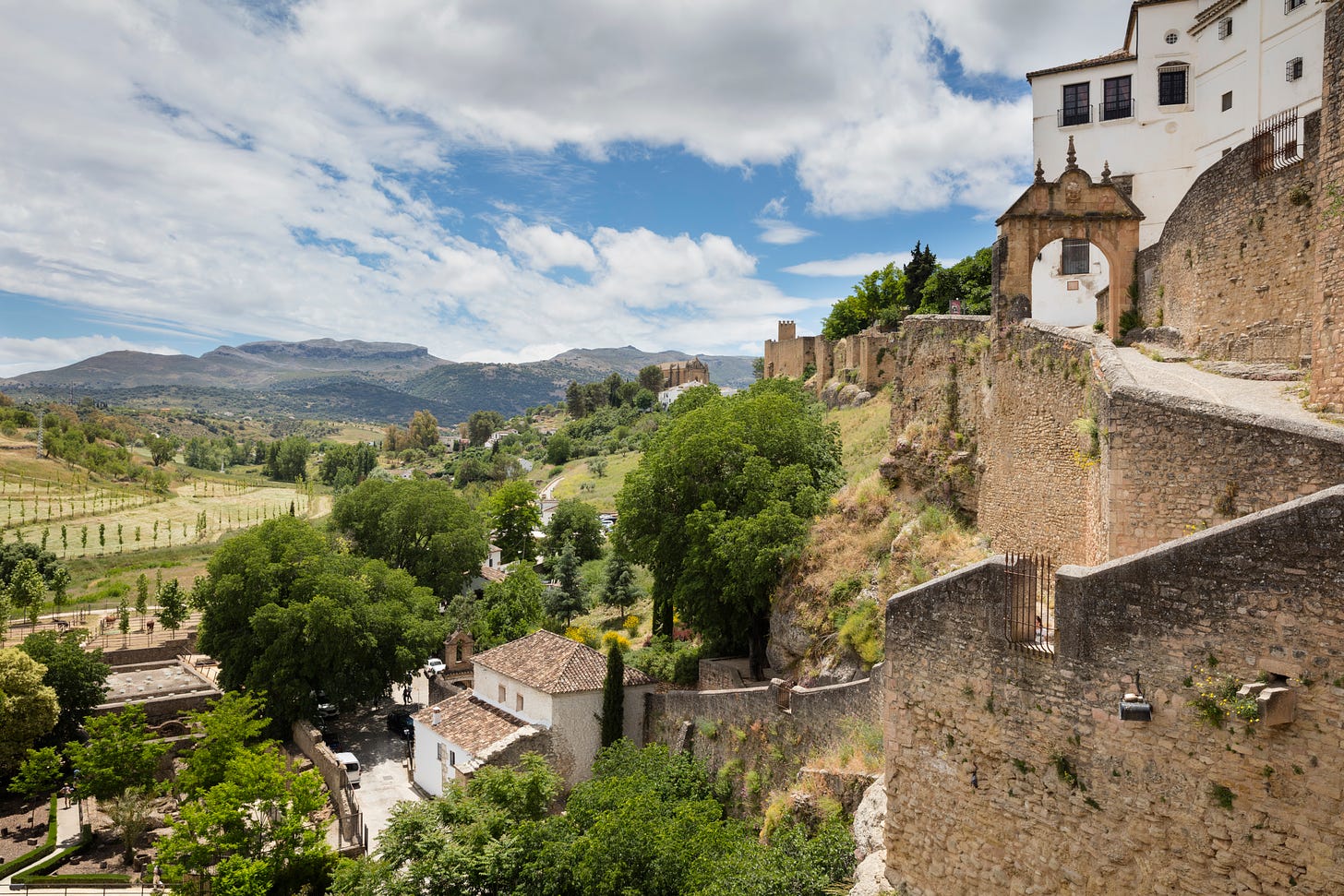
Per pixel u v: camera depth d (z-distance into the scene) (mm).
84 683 51188
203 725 45281
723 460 41406
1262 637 9242
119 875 36875
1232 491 12977
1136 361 23031
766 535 35594
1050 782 11344
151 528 136375
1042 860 11453
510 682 41375
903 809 13656
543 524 96875
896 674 13719
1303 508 8945
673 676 40969
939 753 12992
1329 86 15297
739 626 39094
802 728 25641
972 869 12477
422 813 27500
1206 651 9711
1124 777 10477
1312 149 19516
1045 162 40719
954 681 12711
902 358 35500
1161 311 26109
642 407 197000
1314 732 8820
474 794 30031
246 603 53719
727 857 20750
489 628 62406
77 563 107938
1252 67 34188
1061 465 21906
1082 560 20219
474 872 25453
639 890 23328
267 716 49906
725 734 30203
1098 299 35188
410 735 52406
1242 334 21828
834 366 87875
